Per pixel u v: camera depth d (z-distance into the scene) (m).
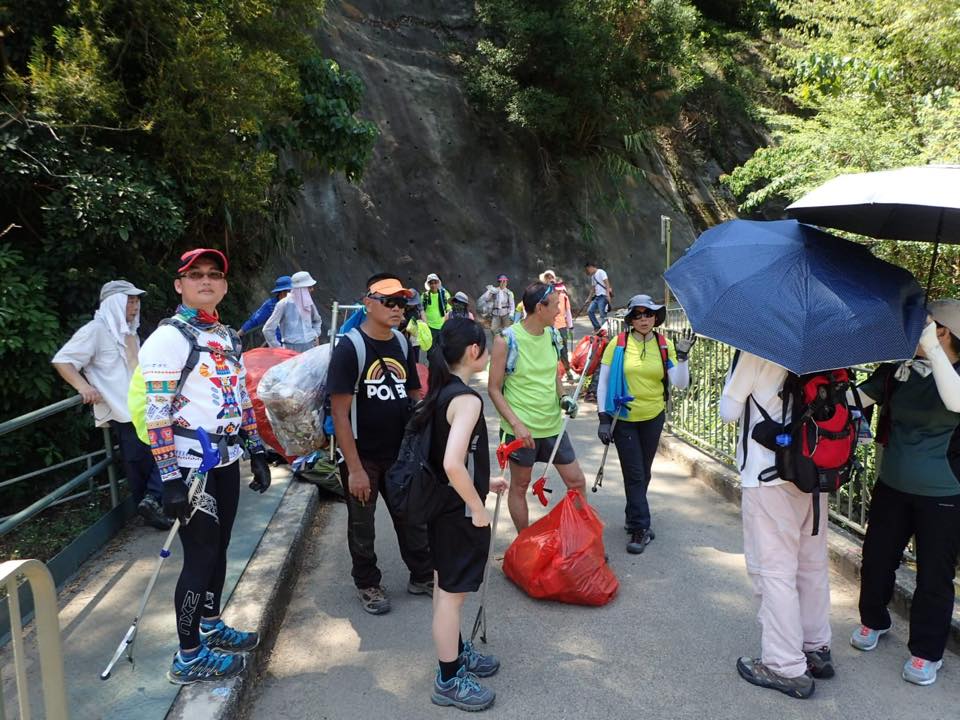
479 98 19.30
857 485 4.52
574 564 3.80
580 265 19.16
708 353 6.32
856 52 9.66
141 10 6.56
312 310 7.55
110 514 4.58
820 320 2.64
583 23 18.52
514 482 4.32
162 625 3.46
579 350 9.06
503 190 19.05
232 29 7.52
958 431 3.02
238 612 3.50
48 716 1.96
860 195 2.73
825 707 2.97
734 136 24.06
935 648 3.07
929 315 2.86
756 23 25.97
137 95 7.11
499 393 4.18
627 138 20.80
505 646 3.49
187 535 2.90
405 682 3.22
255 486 3.22
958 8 8.09
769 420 2.96
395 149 17.86
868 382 3.26
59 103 5.91
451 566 2.94
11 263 5.82
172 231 6.62
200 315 2.98
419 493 2.85
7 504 6.02
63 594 3.81
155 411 2.73
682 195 22.44
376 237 16.83
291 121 9.43
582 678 3.21
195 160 7.00
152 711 2.78
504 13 18.55
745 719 2.91
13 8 6.31
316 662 3.40
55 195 5.92
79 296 6.18
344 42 18.30
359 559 3.82
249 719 2.96
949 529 2.99
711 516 5.19
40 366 5.74
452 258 17.59
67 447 6.16
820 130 9.06
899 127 8.23
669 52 19.70
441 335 2.91
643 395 4.55
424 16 20.47
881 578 3.28
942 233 3.22
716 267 2.99
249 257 11.49
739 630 3.60
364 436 3.65
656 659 3.36
